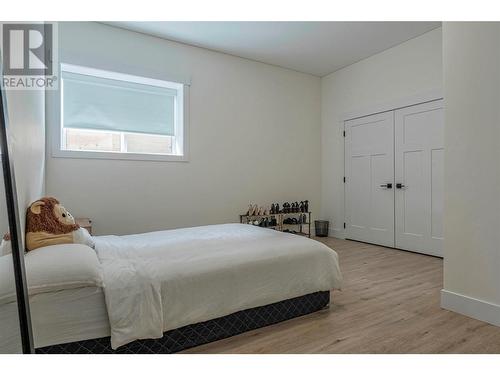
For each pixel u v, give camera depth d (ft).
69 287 4.43
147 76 12.15
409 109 13.10
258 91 15.14
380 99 14.25
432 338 5.72
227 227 9.71
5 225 3.61
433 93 12.14
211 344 5.60
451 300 6.95
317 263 7.00
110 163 11.49
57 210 5.97
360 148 15.33
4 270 3.55
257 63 15.10
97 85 11.60
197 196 13.39
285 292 6.44
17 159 4.63
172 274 5.26
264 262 6.26
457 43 6.82
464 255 6.73
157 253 6.25
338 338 5.78
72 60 10.75
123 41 11.75
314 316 6.80
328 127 17.11
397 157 13.61
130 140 12.56
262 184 15.28
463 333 5.89
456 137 6.86
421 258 12.00
